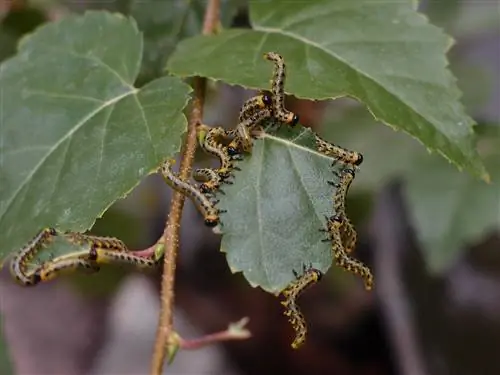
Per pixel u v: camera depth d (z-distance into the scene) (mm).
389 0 377
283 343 708
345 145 518
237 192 338
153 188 680
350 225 338
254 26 380
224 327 708
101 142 350
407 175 502
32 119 365
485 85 551
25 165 357
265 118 343
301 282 332
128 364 880
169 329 347
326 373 709
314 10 378
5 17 501
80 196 342
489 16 578
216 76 354
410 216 537
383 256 693
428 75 366
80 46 381
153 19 432
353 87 358
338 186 337
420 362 623
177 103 352
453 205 489
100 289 680
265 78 352
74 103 365
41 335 873
